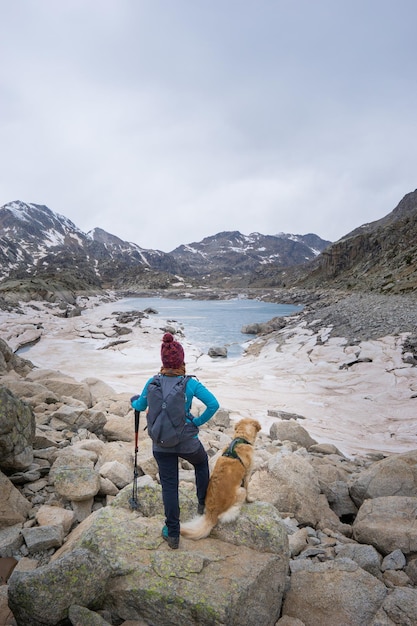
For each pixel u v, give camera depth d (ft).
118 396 37.52
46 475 18.13
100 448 21.45
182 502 13.82
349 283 230.48
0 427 16.08
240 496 12.64
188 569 11.03
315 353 70.33
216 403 11.21
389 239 259.19
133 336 98.27
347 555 14.49
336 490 21.03
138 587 10.56
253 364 70.28
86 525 13.69
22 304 155.74
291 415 42.24
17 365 47.26
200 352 83.97
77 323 123.44
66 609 9.98
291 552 14.87
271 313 177.37
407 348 62.95
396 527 16.07
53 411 26.81
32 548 13.07
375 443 36.47
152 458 20.66
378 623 11.11
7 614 10.46
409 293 134.51
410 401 46.93
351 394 51.31
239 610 10.37
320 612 11.78
